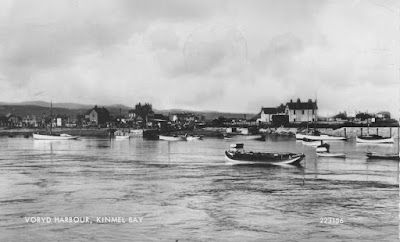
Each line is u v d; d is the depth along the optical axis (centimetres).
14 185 3334
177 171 4059
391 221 2519
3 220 2517
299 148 6781
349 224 2480
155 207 2742
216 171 4066
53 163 4616
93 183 3416
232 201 2873
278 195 3048
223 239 2272
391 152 5856
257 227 2411
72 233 2345
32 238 2284
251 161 4522
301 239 2291
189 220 2514
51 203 2816
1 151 5944
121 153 5781
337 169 4184
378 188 3259
